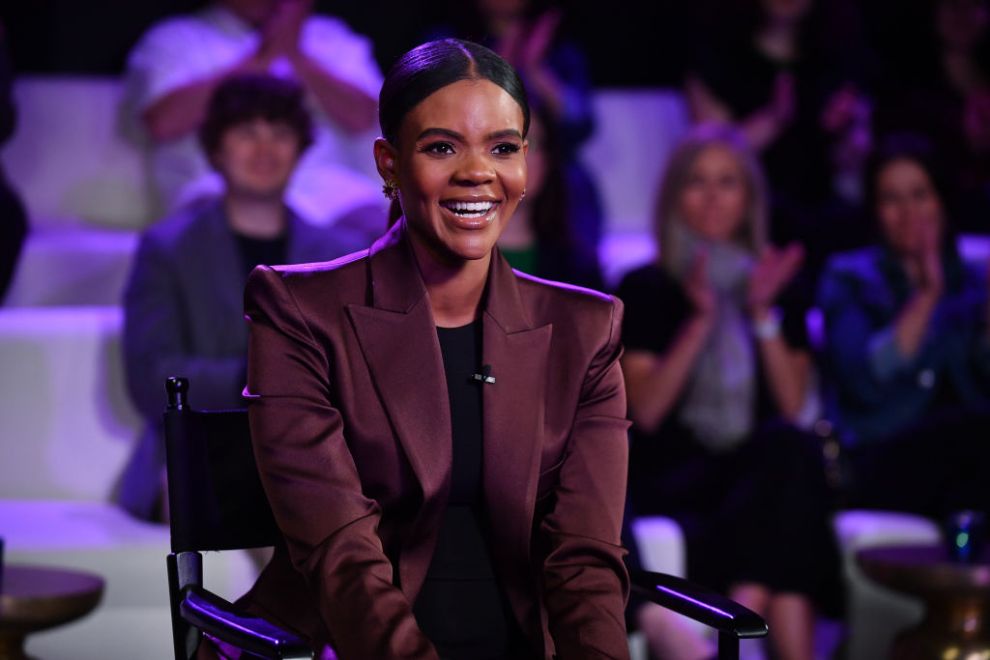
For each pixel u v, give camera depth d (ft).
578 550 20.30
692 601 19.40
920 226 43.52
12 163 45.78
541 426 20.49
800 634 37.32
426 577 20.33
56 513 38.11
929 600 36.45
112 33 49.85
